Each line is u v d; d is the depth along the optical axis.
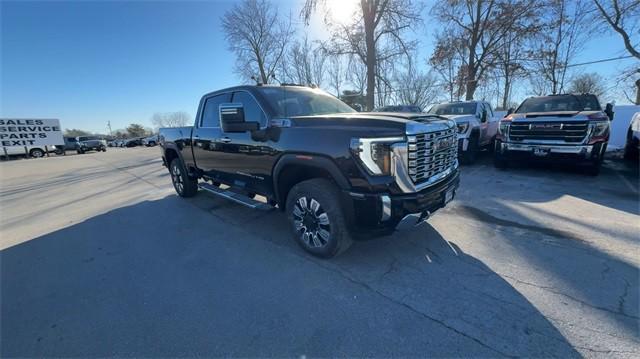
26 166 16.45
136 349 1.90
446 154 3.05
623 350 1.70
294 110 3.46
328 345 1.85
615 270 2.53
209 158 4.47
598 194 4.76
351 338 1.90
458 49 20.27
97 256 3.31
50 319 2.23
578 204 4.31
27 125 24.81
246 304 2.31
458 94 20.95
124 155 21.41
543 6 16.41
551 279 2.44
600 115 5.54
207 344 1.91
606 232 3.29
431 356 1.73
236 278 2.70
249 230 3.89
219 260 3.07
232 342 1.92
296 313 2.17
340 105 4.12
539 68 18.23
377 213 2.44
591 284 2.35
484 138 8.89
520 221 3.73
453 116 7.97
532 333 1.86
